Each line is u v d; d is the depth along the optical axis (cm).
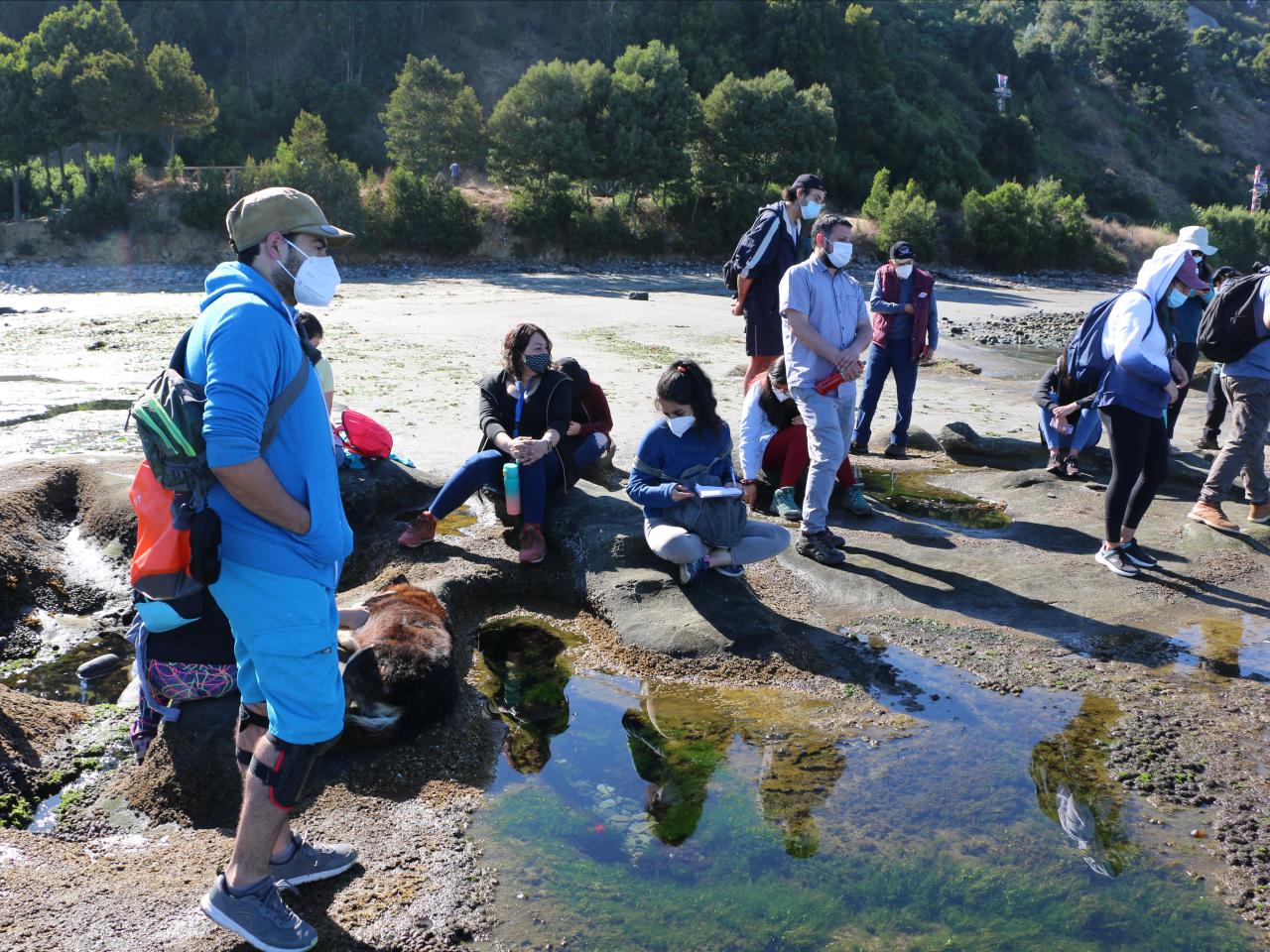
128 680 460
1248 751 399
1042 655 488
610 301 2497
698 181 4562
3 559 538
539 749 392
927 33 9275
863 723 416
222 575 261
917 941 286
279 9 7169
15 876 295
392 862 312
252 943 264
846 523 684
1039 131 8781
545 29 8025
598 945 278
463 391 1088
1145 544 655
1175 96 10481
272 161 3950
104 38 4259
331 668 271
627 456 799
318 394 271
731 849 326
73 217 3791
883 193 5091
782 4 6875
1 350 1316
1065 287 4647
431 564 552
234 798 346
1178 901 307
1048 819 349
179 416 252
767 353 732
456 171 4450
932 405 1172
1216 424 938
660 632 487
